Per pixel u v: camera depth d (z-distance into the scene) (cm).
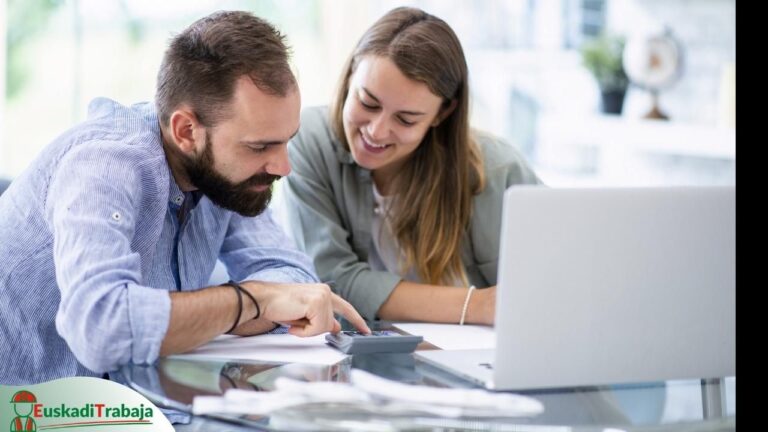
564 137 409
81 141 145
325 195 198
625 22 400
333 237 194
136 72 396
